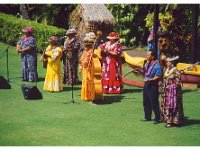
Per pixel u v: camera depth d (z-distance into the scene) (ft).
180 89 38.81
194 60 55.42
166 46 51.31
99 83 45.39
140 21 80.12
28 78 54.54
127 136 36.40
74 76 53.62
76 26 65.00
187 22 63.46
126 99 47.88
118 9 79.30
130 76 59.62
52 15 83.56
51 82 49.96
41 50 72.23
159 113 39.65
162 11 65.92
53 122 39.55
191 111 43.83
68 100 46.75
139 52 74.08
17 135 36.17
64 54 53.26
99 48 50.39
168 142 35.24
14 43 76.07
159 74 38.99
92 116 41.45
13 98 47.14
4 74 57.77
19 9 91.20
